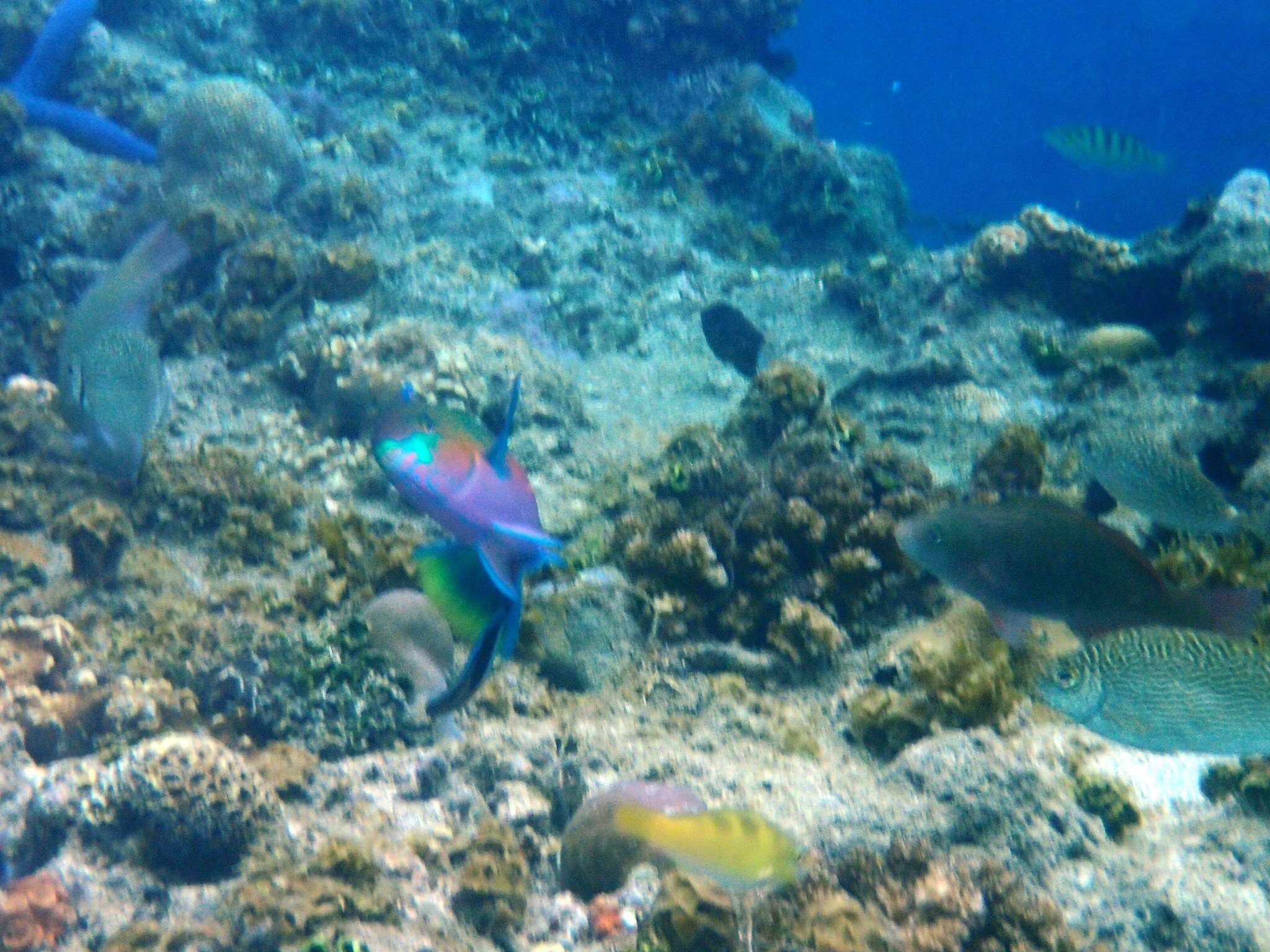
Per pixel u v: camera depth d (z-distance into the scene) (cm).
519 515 194
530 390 890
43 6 1395
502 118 1588
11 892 379
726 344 1137
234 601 574
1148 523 715
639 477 812
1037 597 354
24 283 1041
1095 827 434
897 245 1734
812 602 612
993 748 452
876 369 1073
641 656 582
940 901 362
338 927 355
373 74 1652
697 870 319
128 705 471
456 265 1180
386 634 519
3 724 446
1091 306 1128
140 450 623
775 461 727
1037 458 745
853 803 443
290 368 902
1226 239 1007
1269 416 830
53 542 640
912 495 676
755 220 1566
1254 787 437
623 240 1325
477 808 460
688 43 1791
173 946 354
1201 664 333
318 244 1187
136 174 1252
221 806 408
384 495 774
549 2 1769
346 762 482
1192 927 383
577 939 405
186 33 1595
